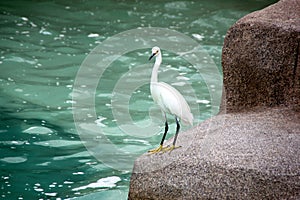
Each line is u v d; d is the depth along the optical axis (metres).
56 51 15.98
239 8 19.64
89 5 19.56
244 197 8.13
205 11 19.30
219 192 8.24
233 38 10.73
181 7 19.59
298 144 8.83
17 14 18.48
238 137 9.08
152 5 19.72
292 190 8.07
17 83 14.09
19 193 10.04
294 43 10.34
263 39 10.50
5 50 15.80
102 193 10.06
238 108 10.77
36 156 11.23
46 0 19.88
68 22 18.09
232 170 8.29
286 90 10.52
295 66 10.40
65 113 12.87
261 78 10.60
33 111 12.89
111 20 18.36
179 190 8.45
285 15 10.76
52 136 11.94
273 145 8.79
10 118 12.55
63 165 10.95
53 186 10.27
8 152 11.31
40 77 14.48
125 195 10.02
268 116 10.02
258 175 8.17
